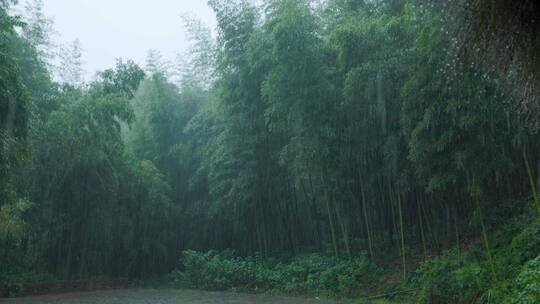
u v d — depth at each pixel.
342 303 15.45
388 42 14.55
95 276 22.70
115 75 21.28
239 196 21.17
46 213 18.92
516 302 9.62
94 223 21.19
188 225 26.03
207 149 23.50
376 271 17.06
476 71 3.66
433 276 13.59
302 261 19.45
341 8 17.84
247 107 19.70
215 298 17.72
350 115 16.03
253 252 23.41
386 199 17.95
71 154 18.81
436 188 13.86
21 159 12.02
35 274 20.00
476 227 16.06
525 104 3.45
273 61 16.81
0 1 13.61
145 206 23.69
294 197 21.61
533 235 12.23
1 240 18.47
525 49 3.06
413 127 13.02
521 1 2.90
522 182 15.97
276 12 18.58
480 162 12.05
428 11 3.73
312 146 16.23
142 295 19.08
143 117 26.61
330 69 16.66
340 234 20.70
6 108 11.22
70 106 19.11
